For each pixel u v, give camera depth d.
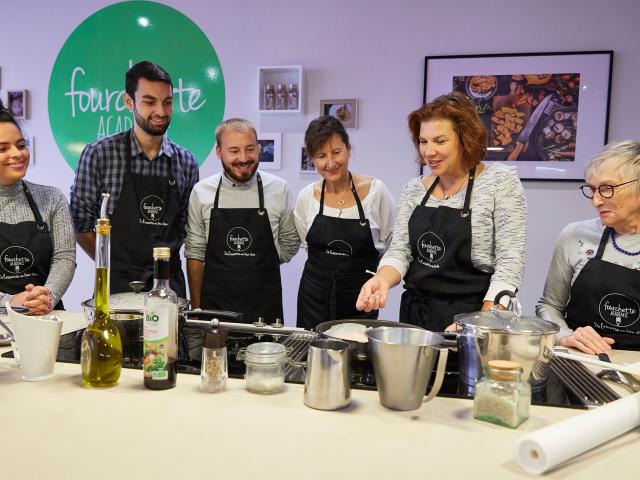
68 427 0.96
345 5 3.54
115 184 2.52
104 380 1.17
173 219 2.59
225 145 2.45
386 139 3.54
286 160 3.68
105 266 1.19
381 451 0.89
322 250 2.63
